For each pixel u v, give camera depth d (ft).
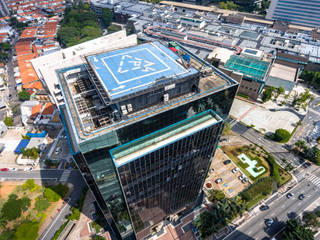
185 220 354.95
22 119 529.04
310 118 554.05
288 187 404.16
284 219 358.43
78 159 219.82
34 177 419.54
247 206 370.73
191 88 236.22
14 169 433.48
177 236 335.88
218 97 236.43
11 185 405.39
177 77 218.79
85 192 385.91
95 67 232.12
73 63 427.33
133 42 535.60
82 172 237.86
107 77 217.77
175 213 354.74
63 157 453.99
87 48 468.75
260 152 463.42
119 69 230.27
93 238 329.93
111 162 204.13
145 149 203.31
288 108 586.45
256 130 517.96
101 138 178.40
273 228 346.95
